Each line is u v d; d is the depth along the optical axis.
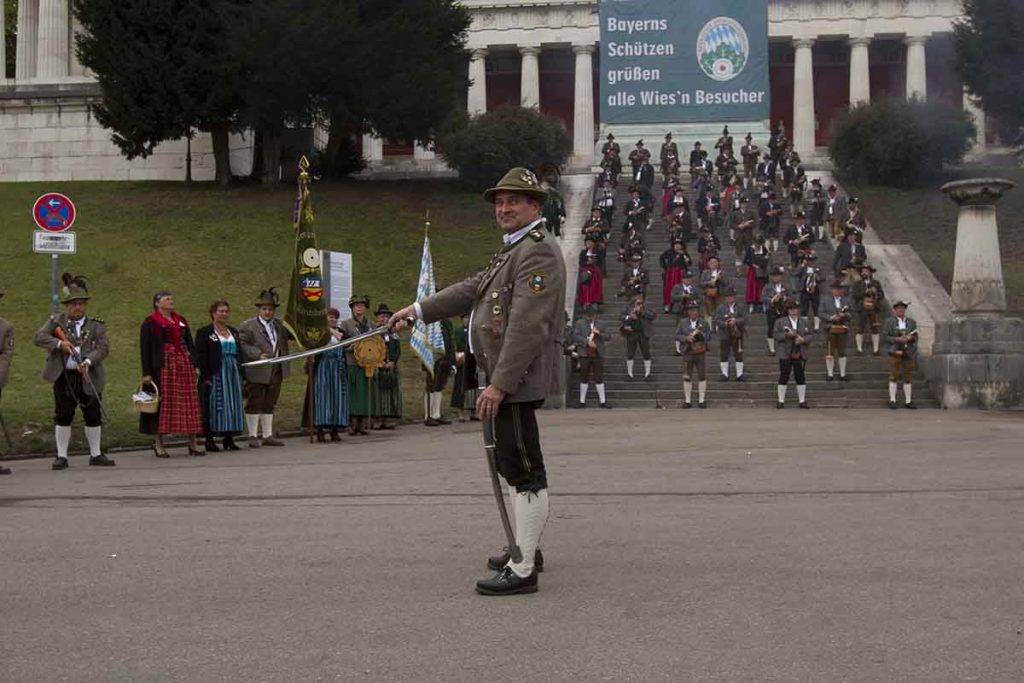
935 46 64.06
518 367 5.43
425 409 20.64
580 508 8.38
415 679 4.03
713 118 41.44
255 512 8.49
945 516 7.78
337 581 5.75
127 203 38.81
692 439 14.87
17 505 9.19
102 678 4.10
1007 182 23.42
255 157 44.75
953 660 4.20
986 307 23.50
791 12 63.19
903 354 22.89
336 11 38.41
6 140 47.78
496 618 4.91
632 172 44.31
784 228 36.22
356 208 39.41
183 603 5.30
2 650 4.50
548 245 5.64
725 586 5.52
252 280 31.67
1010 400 22.78
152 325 14.35
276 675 4.10
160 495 9.83
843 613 4.94
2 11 57.34
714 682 3.96
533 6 63.44
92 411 13.35
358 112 41.78
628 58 41.62
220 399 15.16
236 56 38.66
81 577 5.96
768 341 26.44
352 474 11.38
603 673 4.07
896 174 42.72
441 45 44.69
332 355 16.80
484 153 40.44
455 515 8.13
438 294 6.11
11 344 13.28
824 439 14.59
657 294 30.38
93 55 40.75
